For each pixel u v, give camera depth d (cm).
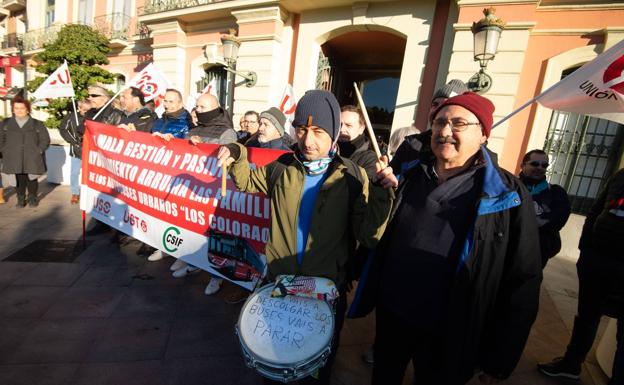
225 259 258
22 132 475
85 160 346
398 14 613
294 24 731
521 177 242
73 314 244
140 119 374
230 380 196
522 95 530
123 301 267
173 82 906
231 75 846
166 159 284
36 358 198
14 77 1938
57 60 988
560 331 286
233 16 786
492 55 454
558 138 531
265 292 148
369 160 225
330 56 801
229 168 170
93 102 451
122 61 1166
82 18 1308
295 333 128
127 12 1130
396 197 149
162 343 222
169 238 288
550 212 224
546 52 512
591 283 208
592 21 482
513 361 132
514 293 130
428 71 595
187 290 292
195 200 268
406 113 617
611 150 499
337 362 224
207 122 317
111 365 199
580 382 225
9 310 242
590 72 189
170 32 894
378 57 837
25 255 332
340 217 142
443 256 133
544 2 504
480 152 136
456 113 124
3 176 672
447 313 131
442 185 136
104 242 379
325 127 134
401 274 144
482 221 125
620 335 191
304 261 145
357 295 161
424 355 147
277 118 302
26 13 1811
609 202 199
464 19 528
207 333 237
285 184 148
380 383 162
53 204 526
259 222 240
